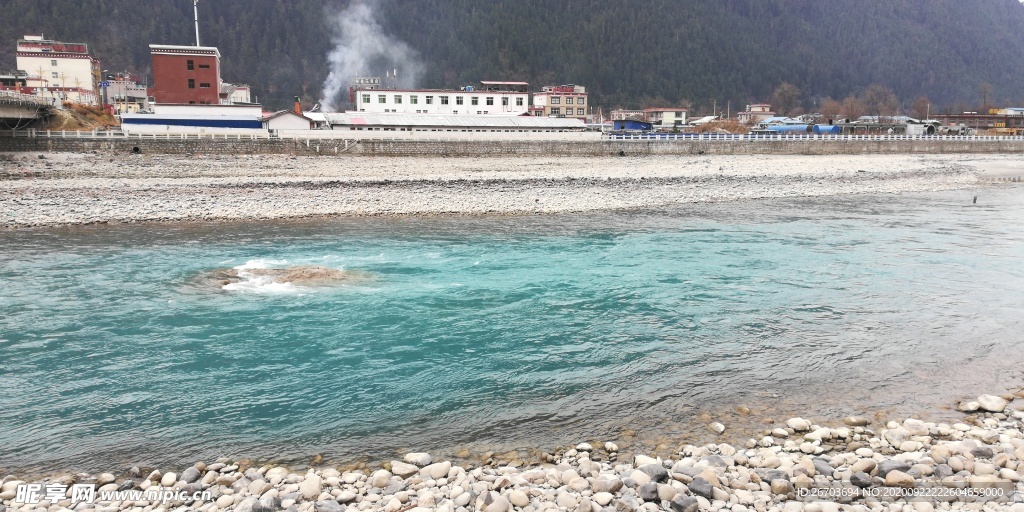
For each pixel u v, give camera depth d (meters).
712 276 21.42
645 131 83.00
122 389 12.28
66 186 36.50
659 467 8.62
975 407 10.95
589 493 8.14
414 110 74.12
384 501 8.07
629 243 27.23
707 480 8.28
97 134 48.88
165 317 16.64
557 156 62.19
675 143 66.69
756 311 17.41
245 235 28.55
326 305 17.81
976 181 54.31
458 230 30.30
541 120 70.00
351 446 10.08
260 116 61.12
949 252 25.59
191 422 10.93
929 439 9.62
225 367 13.39
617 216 35.06
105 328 15.77
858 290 19.62
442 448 9.98
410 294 18.98
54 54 79.88
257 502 7.89
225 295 18.75
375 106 73.12
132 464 9.54
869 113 160.62
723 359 13.82
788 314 17.12
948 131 100.69
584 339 15.16
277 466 9.39
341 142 55.06
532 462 9.43
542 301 18.33
